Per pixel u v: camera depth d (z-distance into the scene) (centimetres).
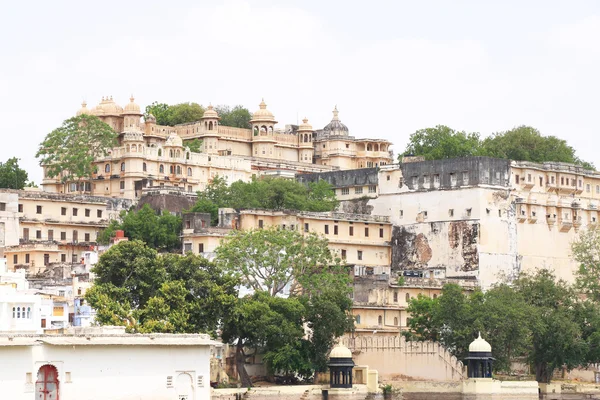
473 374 15950
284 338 15312
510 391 16000
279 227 18088
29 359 11431
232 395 14600
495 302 16562
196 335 12644
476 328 16312
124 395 11981
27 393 11394
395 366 16825
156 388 12212
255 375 15850
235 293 15438
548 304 17250
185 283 15125
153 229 19975
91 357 11806
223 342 15325
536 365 17100
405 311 18288
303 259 17025
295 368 15362
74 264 18825
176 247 19950
